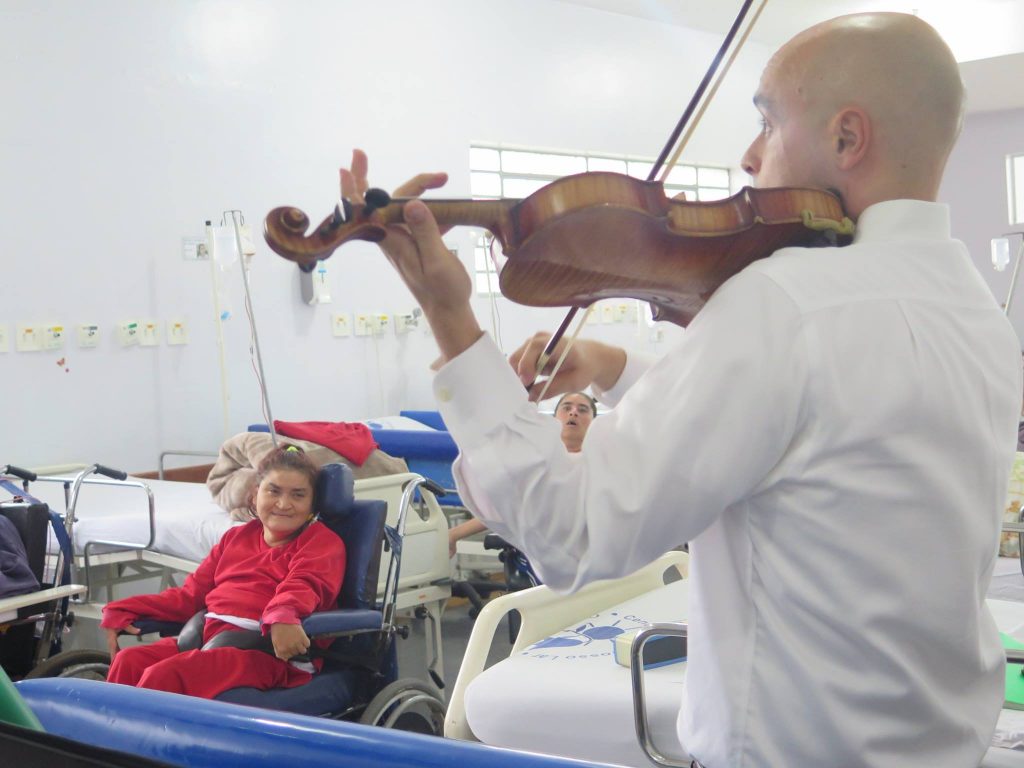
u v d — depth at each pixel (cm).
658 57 795
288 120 585
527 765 90
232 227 523
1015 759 136
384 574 367
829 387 86
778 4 768
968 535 92
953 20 789
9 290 482
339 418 605
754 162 105
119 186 518
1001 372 97
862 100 94
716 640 94
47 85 494
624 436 86
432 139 654
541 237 88
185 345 540
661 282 98
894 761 91
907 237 95
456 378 86
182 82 541
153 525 360
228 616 286
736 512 92
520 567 427
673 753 171
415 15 645
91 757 80
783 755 91
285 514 300
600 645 211
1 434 478
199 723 104
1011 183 957
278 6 581
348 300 609
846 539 88
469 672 211
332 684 279
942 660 93
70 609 370
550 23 722
